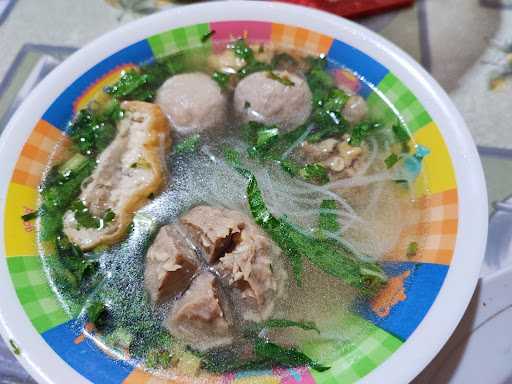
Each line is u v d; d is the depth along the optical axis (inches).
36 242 5.7
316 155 6.6
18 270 5.3
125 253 5.8
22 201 5.8
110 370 4.9
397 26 8.3
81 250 5.8
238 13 7.1
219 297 5.4
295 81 6.8
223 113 6.9
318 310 5.5
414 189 6.1
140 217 6.1
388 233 6.0
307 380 4.8
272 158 6.6
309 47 7.2
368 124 6.7
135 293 5.6
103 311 5.4
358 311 5.4
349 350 5.1
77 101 6.6
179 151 6.7
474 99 7.4
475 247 5.2
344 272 5.8
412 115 6.4
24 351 4.7
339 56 7.0
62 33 8.3
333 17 7.0
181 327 5.4
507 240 6.2
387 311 5.3
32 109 6.2
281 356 5.1
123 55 6.9
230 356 5.2
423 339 4.7
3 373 5.4
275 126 6.8
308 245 6.0
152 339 5.3
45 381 4.6
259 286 5.5
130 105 6.6
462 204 5.5
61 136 6.4
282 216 6.2
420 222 5.8
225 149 6.7
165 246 5.6
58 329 5.1
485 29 8.2
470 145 5.8
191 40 7.2
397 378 4.6
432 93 6.3
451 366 5.4
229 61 7.2
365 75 6.9
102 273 5.7
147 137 6.4
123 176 6.3
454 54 7.9
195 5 7.1
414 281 5.3
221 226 5.6
